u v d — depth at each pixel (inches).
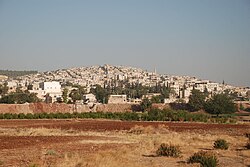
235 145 1798.7
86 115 4456.2
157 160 1208.8
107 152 1246.9
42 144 1612.9
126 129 2849.4
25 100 6579.7
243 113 5964.6
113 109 5669.3
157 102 6786.4
